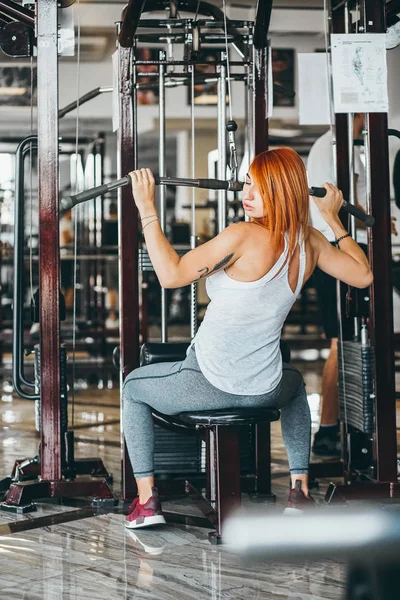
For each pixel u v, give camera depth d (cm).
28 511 278
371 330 290
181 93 1126
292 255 228
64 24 291
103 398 590
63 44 292
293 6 875
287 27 955
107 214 1031
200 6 332
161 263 222
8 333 980
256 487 297
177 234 1009
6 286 1146
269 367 234
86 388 647
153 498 250
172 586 198
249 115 320
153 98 1125
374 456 293
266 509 279
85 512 278
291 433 256
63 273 1076
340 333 321
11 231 1043
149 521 248
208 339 231
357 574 93
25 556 225
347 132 338
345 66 285
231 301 227
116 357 301
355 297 299
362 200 365
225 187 238
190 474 306
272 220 225
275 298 229
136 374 249
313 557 82
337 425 384
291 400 257
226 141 311
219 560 220
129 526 254
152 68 927
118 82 288
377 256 285
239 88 1070
